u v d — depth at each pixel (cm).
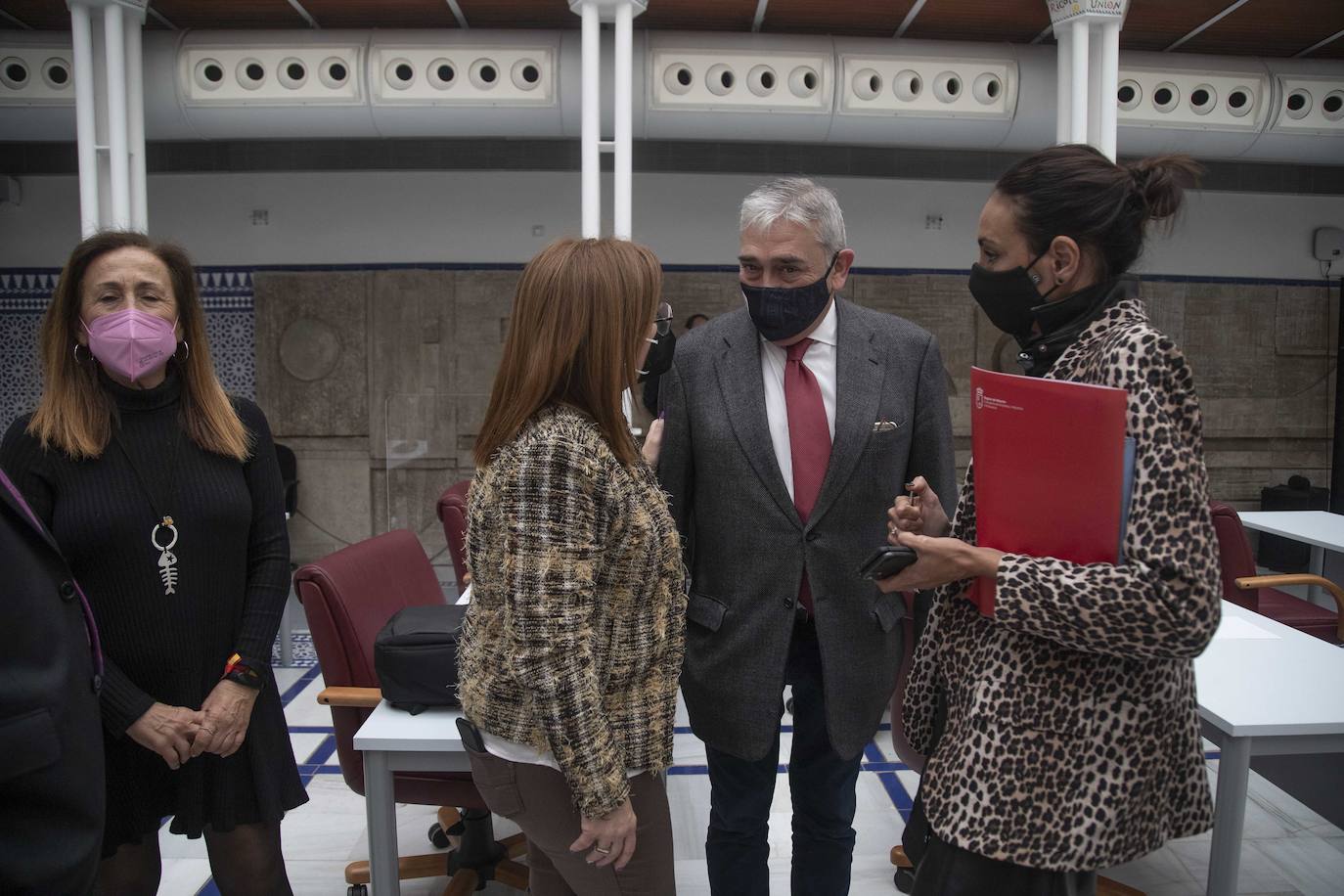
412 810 287
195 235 565
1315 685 192
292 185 563
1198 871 253
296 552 578
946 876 111
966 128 453
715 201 571
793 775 188
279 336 570
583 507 119
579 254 127
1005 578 101
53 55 427
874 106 441
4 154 549
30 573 115
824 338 172
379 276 568
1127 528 98
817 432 169
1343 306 601
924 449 175
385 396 572
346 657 211
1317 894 240
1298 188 583
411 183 565
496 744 129
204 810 166
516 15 426
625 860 124
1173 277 594
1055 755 105
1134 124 460
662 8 417
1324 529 388
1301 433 608
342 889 244
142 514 158
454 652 181
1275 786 301
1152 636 94
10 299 562
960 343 585
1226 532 310
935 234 582
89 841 118
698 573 175
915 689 132
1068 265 108
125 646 158
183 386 170
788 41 435
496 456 126
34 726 110
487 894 238
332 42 429
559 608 116
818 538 166
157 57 427
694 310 576
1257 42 456
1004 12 418
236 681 165
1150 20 425
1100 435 97
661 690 134
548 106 436
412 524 543
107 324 154
